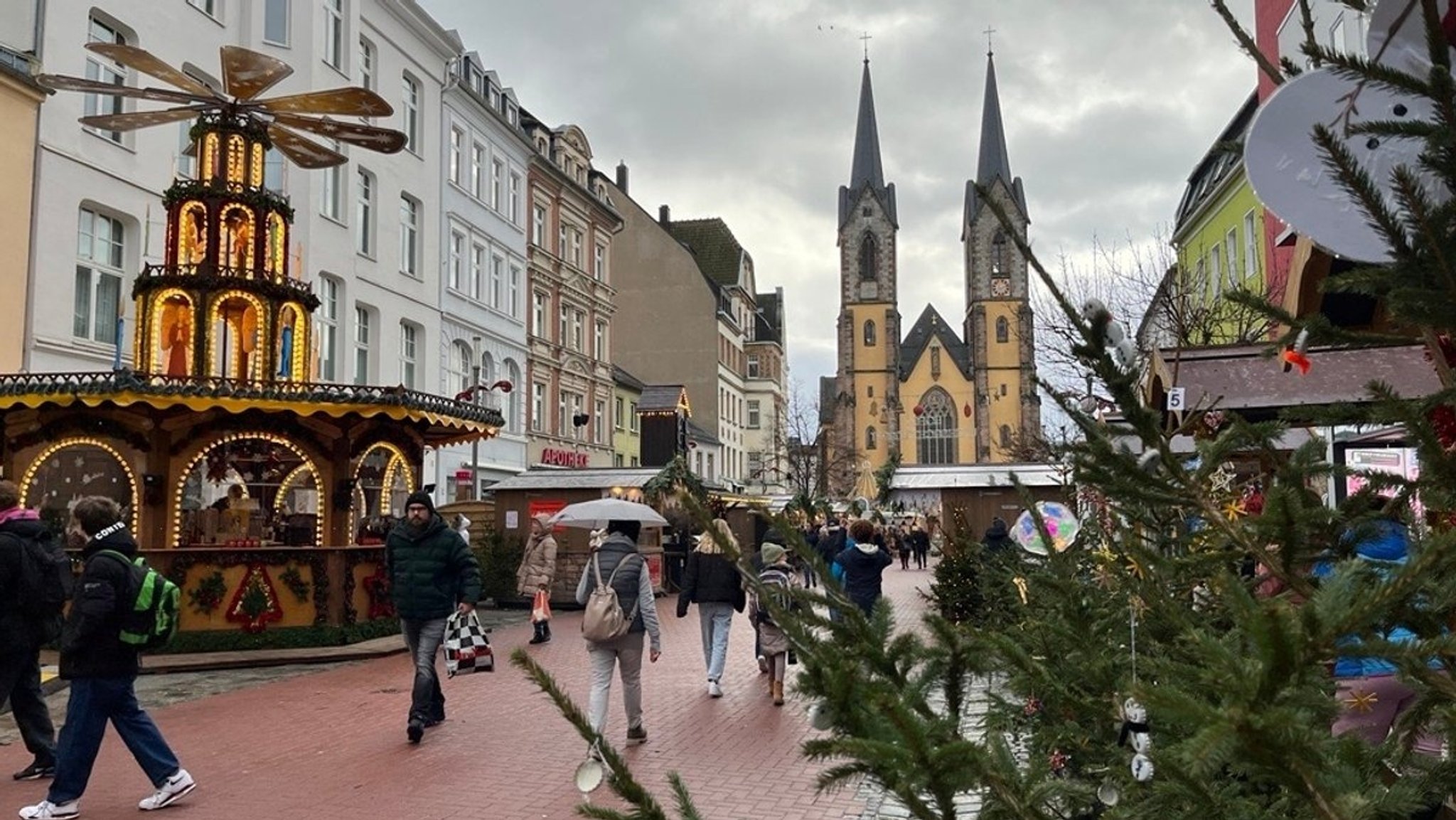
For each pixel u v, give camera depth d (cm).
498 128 3506
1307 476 253
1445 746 215
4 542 697
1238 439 263
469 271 3303
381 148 1628
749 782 722
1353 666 265
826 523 1892
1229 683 144
